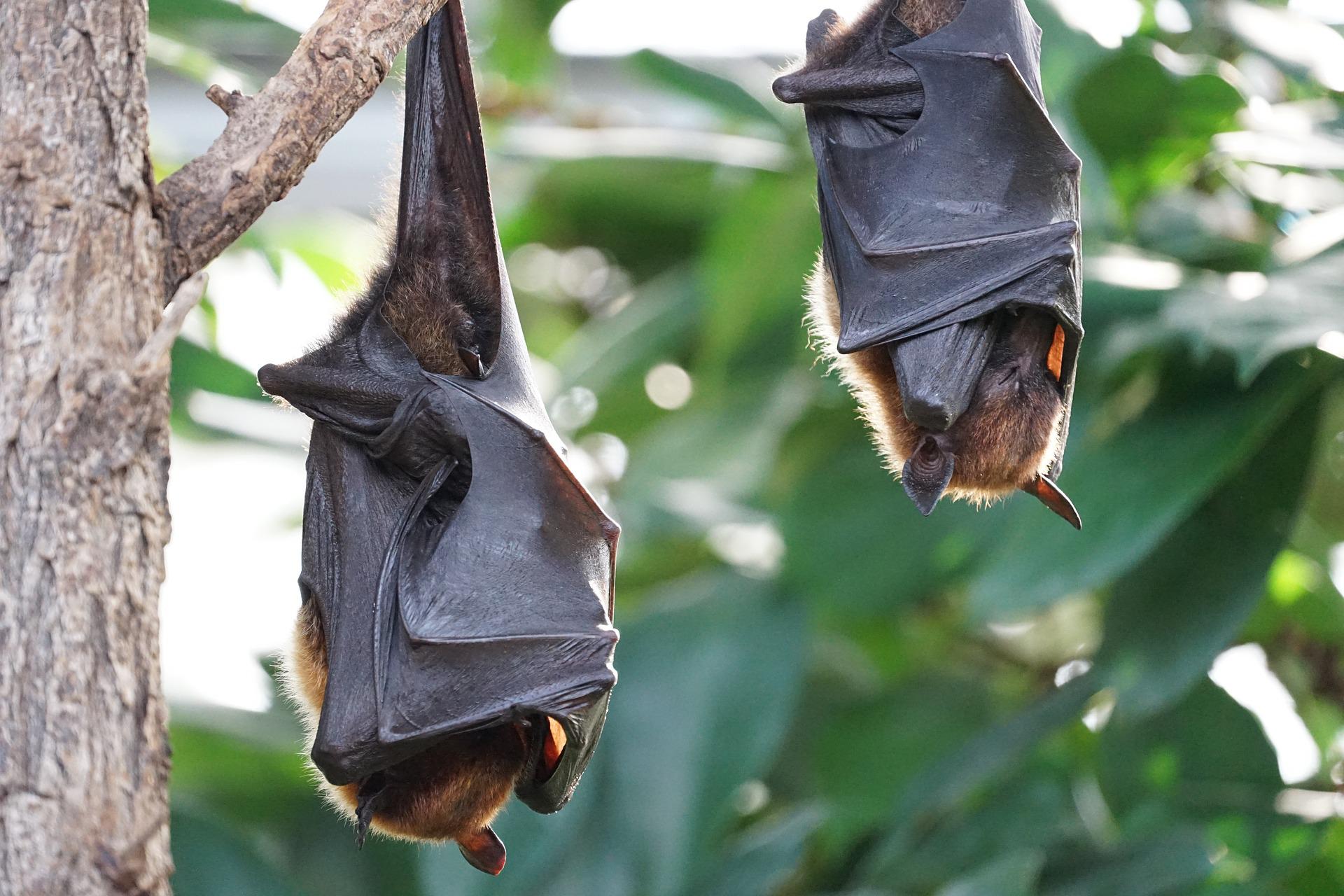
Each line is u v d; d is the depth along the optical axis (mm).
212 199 4242
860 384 6312
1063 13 10828
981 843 12812
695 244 16734
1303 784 12664
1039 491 5871
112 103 4027
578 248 17125
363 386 5688
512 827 11914
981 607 10211
